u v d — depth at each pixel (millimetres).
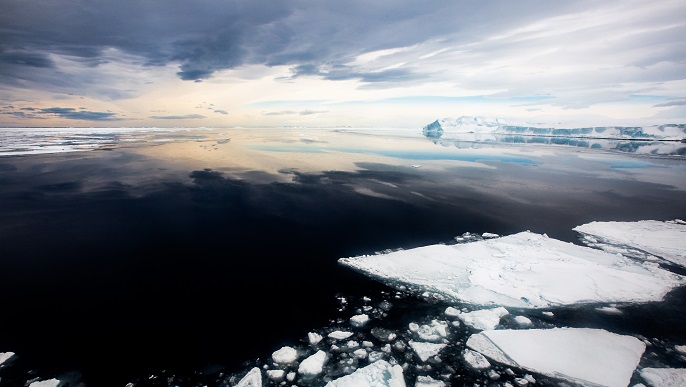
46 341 6926
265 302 8367
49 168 27219
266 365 6273
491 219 14570
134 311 7969
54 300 8398
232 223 13992
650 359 6422
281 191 19375
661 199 18062
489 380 5969
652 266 9867
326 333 7242
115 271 9906
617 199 18047
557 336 6965
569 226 13820
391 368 5996
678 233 12688
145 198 17922
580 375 5988
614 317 7656
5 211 15531
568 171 26812
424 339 7066
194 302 8352
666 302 8148
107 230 13203
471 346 6797
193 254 11070
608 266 9969
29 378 5973
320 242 12039
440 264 10180
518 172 26125
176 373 6098
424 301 8445
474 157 35469
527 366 6230
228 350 6703
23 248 11453
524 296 8422
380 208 16062
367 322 7602
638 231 12953
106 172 25516
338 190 19625
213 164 29469
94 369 6188
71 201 17297
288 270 9992
